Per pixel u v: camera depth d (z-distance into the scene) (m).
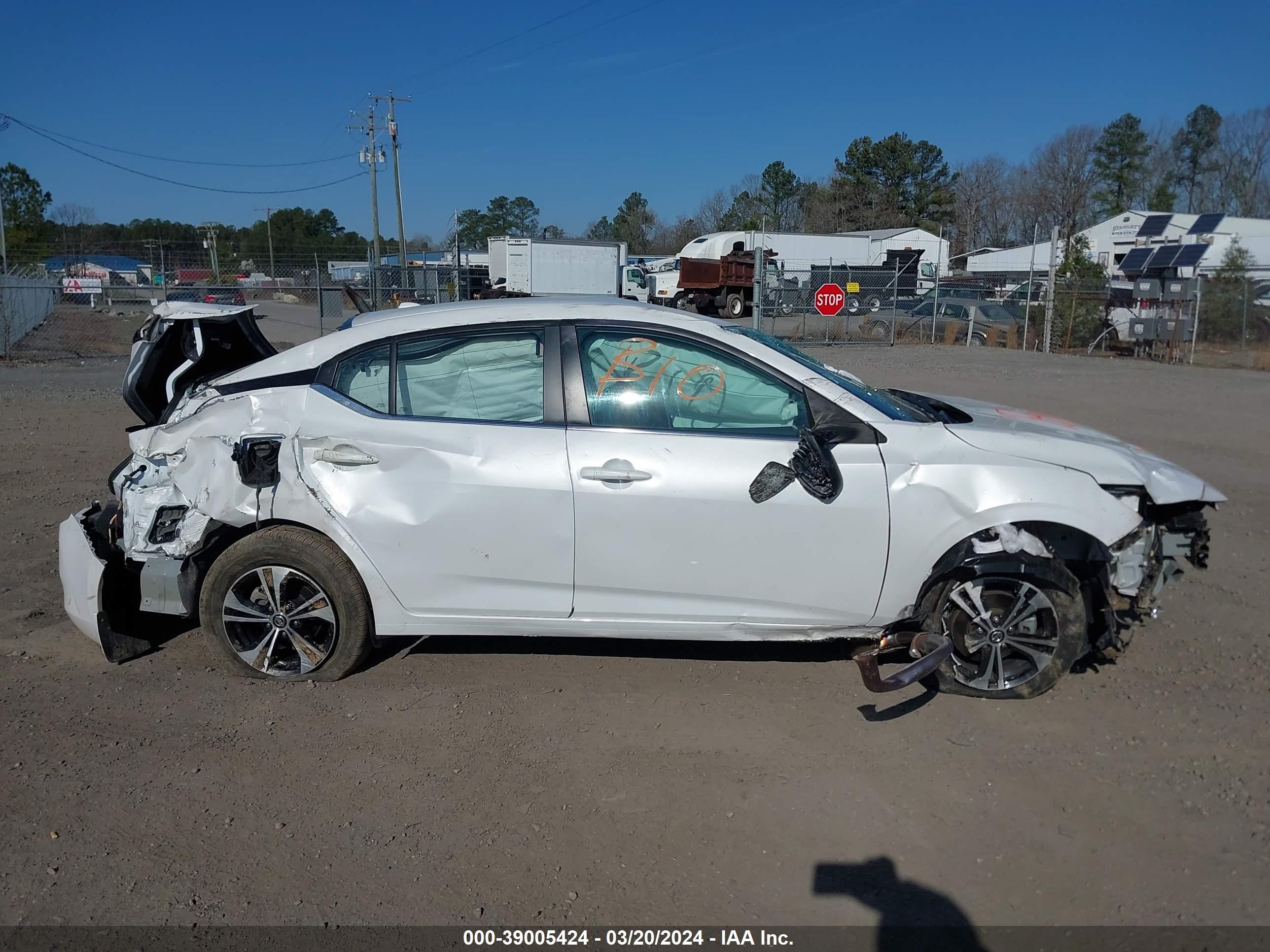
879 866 3.19
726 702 4.31
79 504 7.44
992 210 71.31
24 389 14.45
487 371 4.29
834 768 3.77
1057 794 3.58
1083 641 4.20
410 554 4.20
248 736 3.99
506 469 4.13
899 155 68.94
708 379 4.23
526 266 36.34
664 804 3.54
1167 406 13.57
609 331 4.28
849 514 4.06
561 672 4.60
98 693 4.35
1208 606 5.47
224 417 4.32
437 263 46.56
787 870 3.18
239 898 3.02
